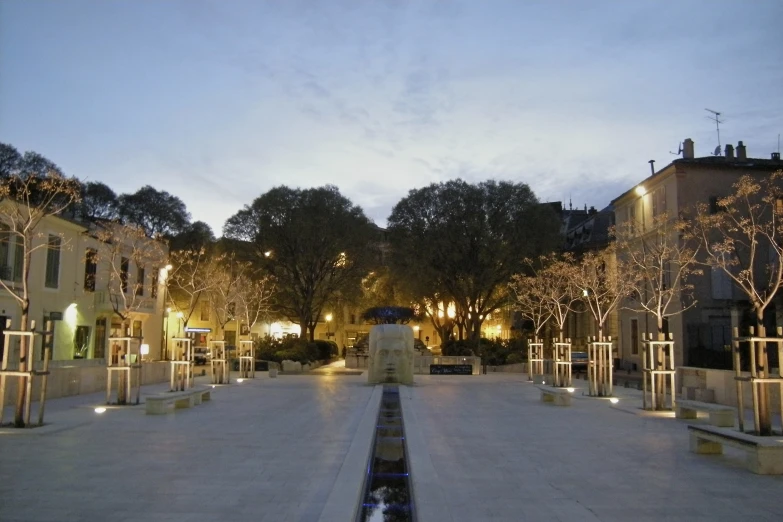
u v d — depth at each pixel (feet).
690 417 50.39
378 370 92.58
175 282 158.71
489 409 58.13
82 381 67.56
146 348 95.71
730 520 21.99
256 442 37.65
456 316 150.10
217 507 23.26
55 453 33.42
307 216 147.74
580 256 159.74
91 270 123.44
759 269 104.94
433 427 45.60
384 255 165.68
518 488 26.63
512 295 136.15
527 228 134.41
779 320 100.68
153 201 172.65
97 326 125.80
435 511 23.02
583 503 24.18
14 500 23.98
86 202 161.99
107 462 31.17
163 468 29.89
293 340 154.92
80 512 22.44
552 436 41.14
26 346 41.50
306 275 152.97
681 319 106.83
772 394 51.85
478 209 134.92
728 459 33.01
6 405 54.29
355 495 24.66
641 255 101.09
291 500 24.29
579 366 133.39
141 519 21.68
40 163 135.44
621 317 138.10
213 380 88.79
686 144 120.57
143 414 50.57
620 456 33.91
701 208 94.38
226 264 142.82
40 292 106.11
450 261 136.56
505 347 147.13
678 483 27.45
